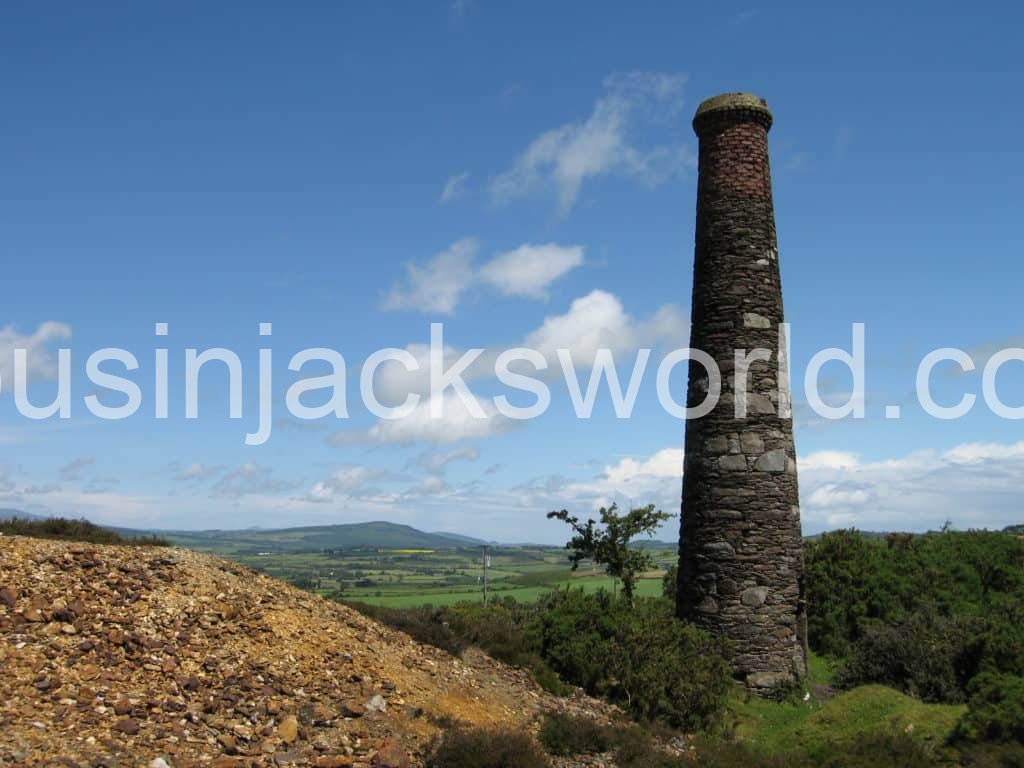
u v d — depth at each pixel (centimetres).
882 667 1953
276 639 1329
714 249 2120
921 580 2644
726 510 1998
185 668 1162
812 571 2653
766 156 2169
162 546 1658
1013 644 1812
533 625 1906
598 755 1319
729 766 1373
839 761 1395
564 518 2648
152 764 920
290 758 1030
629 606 2036
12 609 1166
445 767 1112
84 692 1030
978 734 1404
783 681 1917
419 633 1628
